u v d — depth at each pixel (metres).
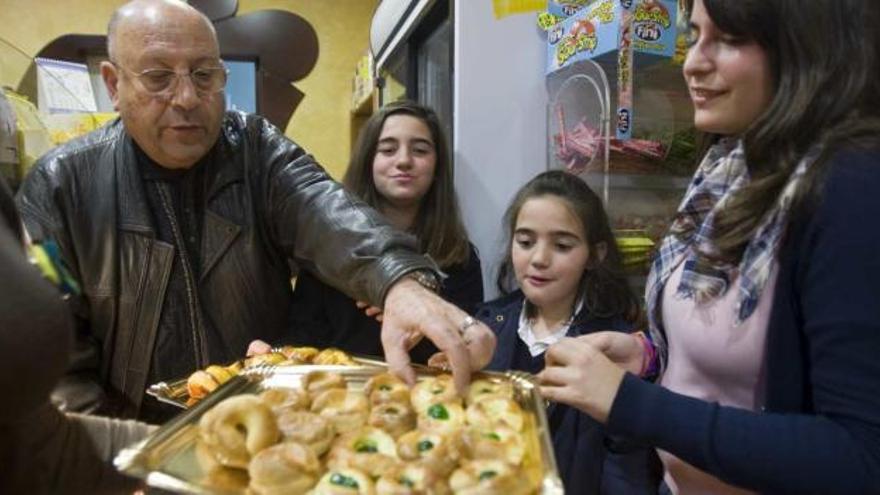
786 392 0.64
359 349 1.38
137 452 0.63
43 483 0.64
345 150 3.46
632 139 1.49
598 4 1.42
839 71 0.60
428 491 0.57
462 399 0.76
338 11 3.38
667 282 0.84
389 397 0.75
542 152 1.69
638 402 0.64
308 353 1.00
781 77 0.63
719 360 0.73
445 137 1.63
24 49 3.07
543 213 1.32
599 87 1.57
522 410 0.74
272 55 3.26
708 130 0.73
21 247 0.50
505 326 1.41
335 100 3.42
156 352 1.10
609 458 1.10
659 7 1.38
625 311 1.36
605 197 1.49
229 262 1.14
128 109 1.01
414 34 2.29
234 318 1.15
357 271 0.98
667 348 0.86
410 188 1.57
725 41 0.67
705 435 0.61
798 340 0.63
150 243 1.09
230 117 1.23
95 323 1.10
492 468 0.60
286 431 0.67
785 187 0.62
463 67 1.65
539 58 1.68
